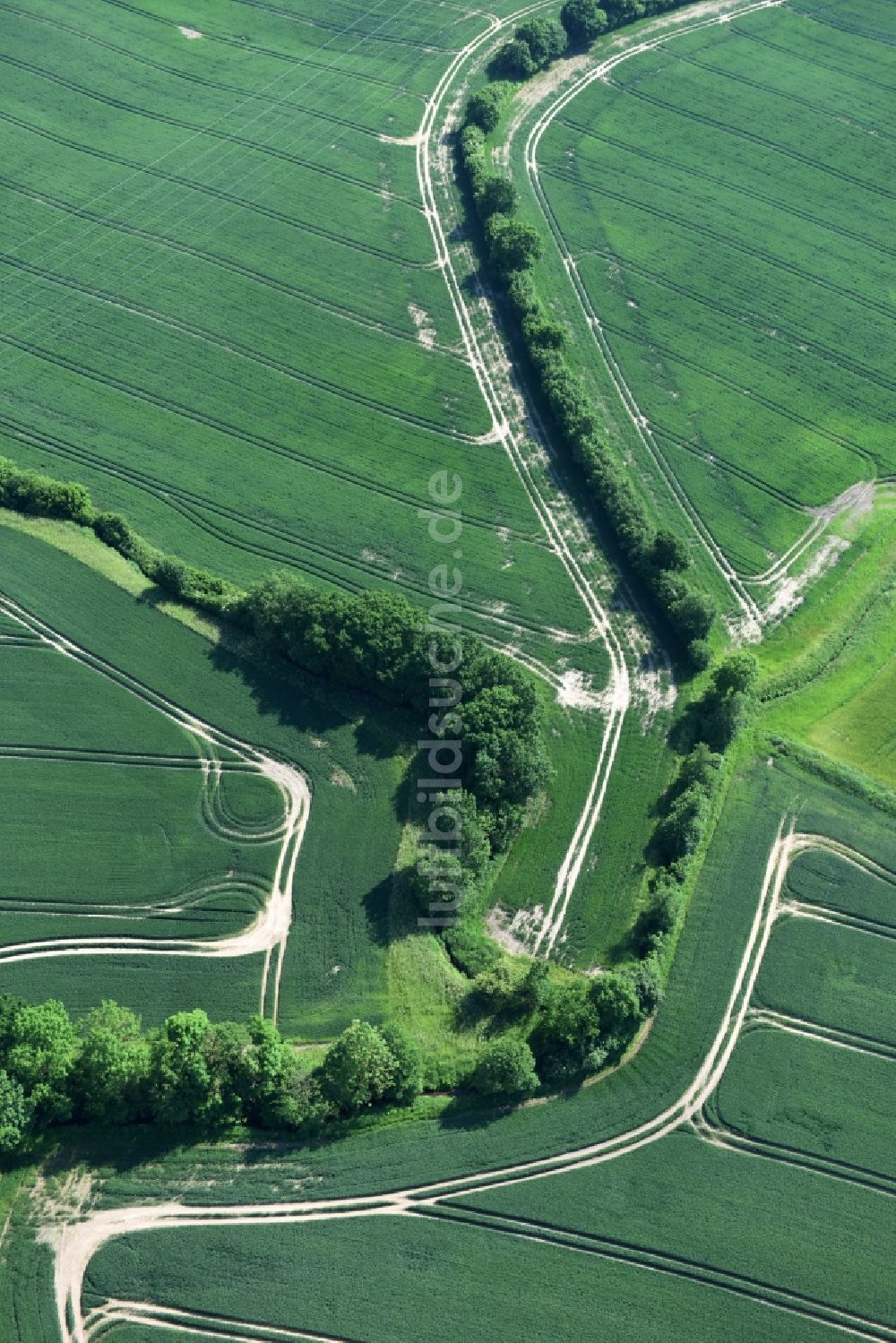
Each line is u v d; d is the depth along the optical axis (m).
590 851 104.25
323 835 103.44
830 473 134.75
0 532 122.88
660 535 119.25
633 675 115.94
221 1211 84.44
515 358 142.75
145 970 95.94
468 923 98.75
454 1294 82.06
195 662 114.56
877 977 97.88
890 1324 82.81
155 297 148.62
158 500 128.62
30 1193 84.12
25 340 143.38
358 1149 87.25
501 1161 87.50
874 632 121.44
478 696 106.00
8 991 94.38
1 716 110.31
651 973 94.44
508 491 130.12
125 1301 81.31
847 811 107.44
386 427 135.88
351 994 94.62
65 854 101.88
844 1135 89.94
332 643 109.44
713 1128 90.12
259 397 138.50
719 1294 83.31
